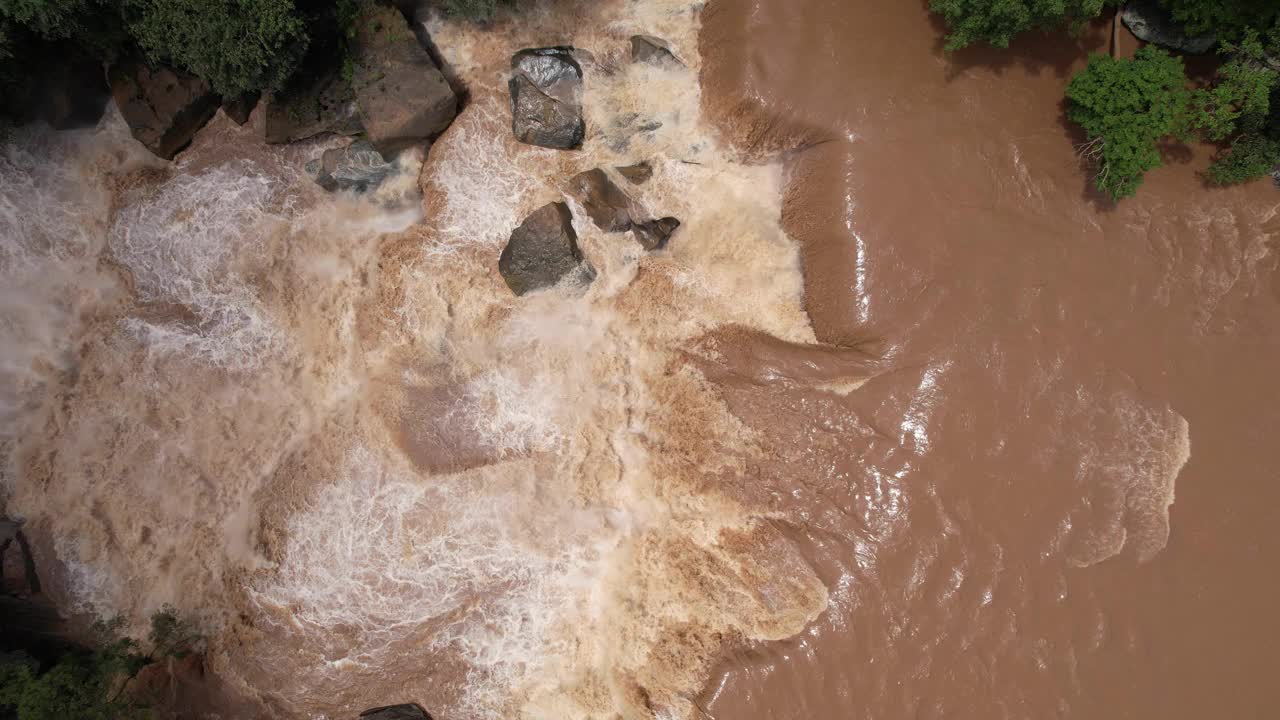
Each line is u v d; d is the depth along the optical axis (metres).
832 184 18.78
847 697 18.27
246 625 19.83
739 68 18.98
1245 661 18.03
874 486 18.66
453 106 18.94
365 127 18.62
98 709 17.33
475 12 19.08
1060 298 18.80
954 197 18.75
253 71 17.05
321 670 19.86
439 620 19.75
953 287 18.70
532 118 19.23
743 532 19.08
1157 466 18.48
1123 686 18.02
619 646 19.38
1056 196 18.95
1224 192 19.00
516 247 19.25
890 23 18.84
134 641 19.64
